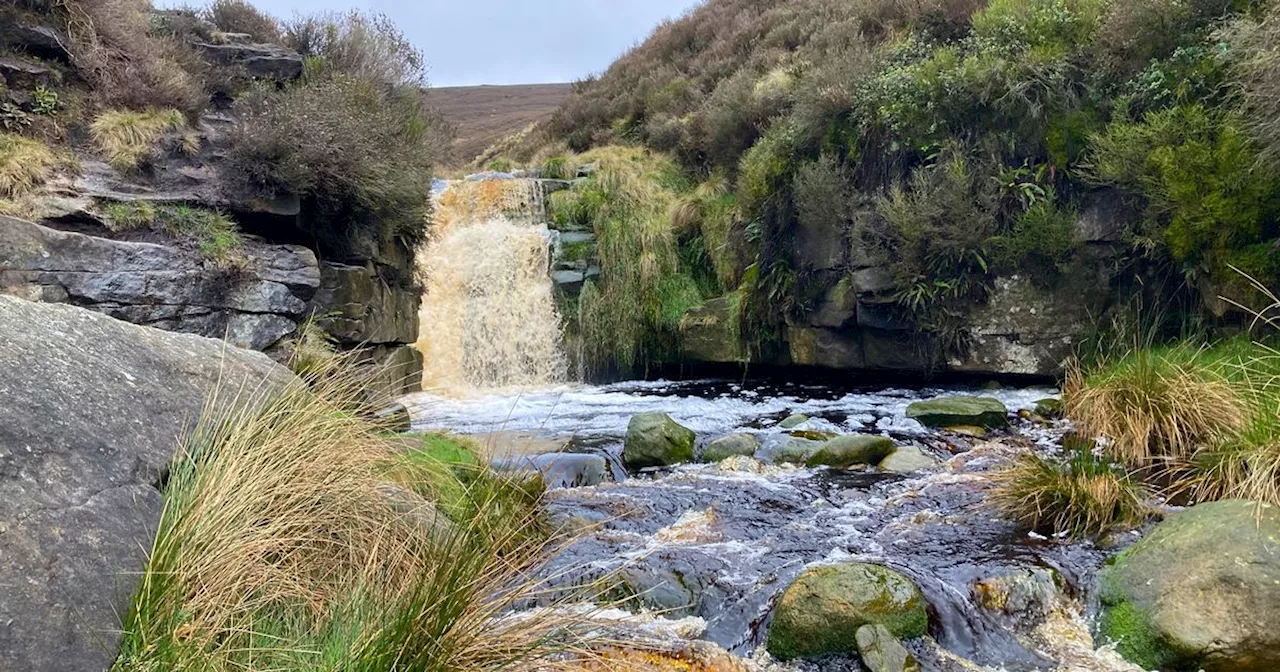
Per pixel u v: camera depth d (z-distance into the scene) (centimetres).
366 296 820
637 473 616
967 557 409
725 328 1095
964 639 343
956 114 931
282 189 721
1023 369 886
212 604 218
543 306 1187
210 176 708
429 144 1027
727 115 1280
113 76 743
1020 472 487
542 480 486
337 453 304
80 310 291
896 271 928
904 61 1052
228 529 238
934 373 966
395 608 233
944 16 1120
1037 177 867
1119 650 338
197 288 621
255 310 653
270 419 296
